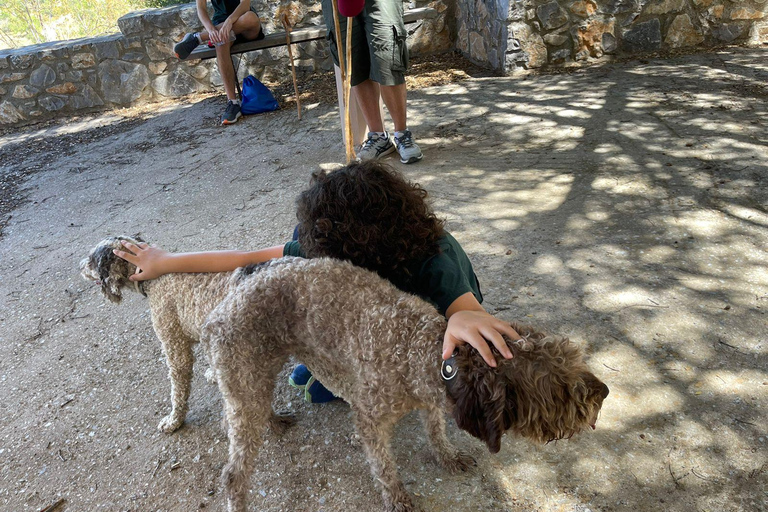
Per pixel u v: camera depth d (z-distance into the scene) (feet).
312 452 7.73
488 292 9.98
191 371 8.18
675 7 20.52
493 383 4.56
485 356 4.67
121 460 8.14
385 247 6.05
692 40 21.02
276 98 23.84
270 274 6.35
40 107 26.50
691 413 7.25
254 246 12.76
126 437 8.50
